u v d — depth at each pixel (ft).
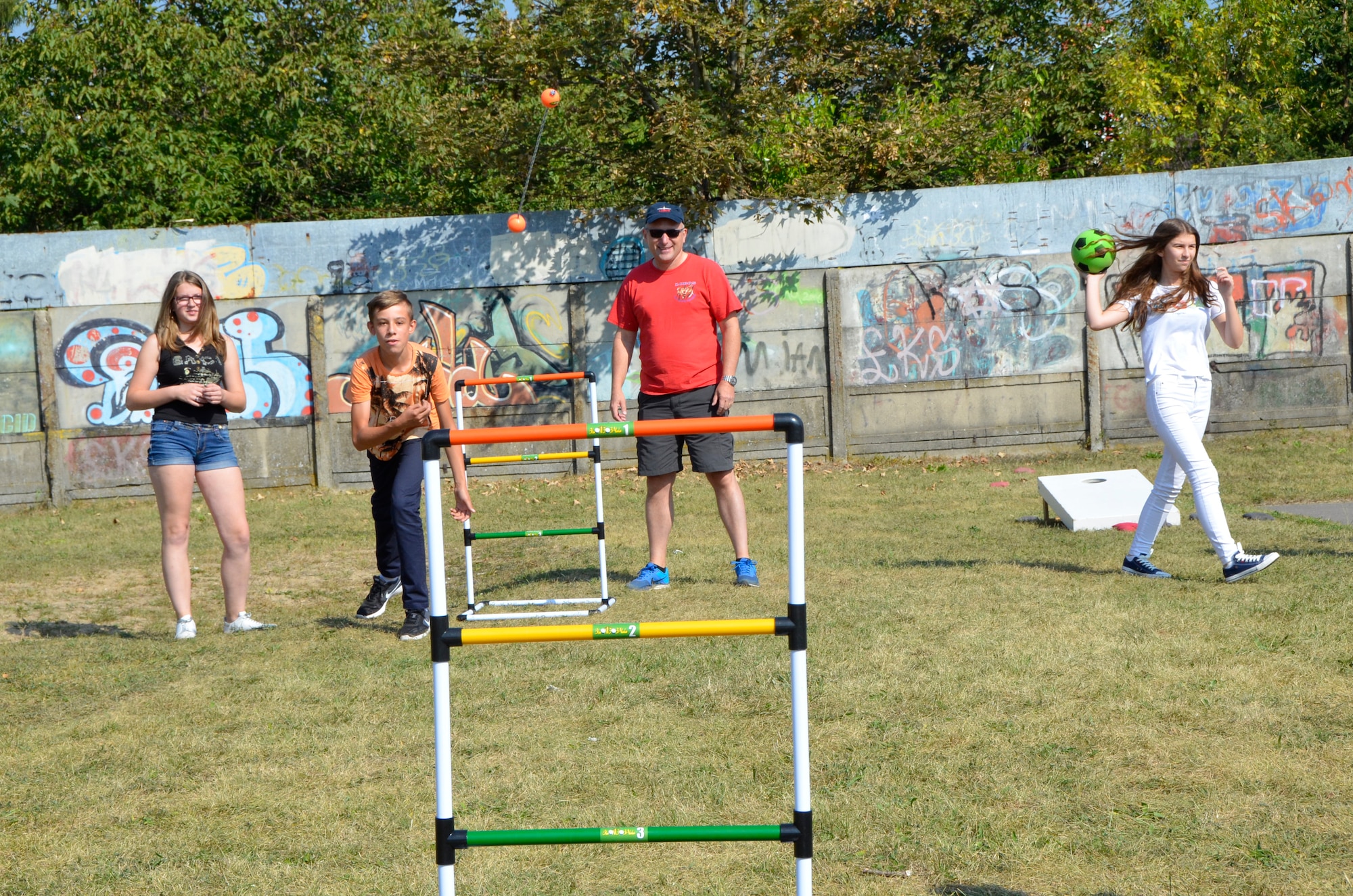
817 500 35.78
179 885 10.36
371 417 20.42
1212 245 43.73
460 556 29.09
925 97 50.96
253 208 59.72
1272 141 61.57
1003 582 21.62
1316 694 14.21
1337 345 44.01
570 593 23.18
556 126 46.29
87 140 54.54
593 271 43.57
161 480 20.22
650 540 23.09
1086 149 60.44
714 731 13.97
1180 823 10.87
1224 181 43.52
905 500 35.12
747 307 43.70
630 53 44.86
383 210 60.39
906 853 10.49
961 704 14.47
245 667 18.01
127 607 24.36
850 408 44.14
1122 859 10.23
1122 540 26.18
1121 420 44.34
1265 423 44.06
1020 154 53.62
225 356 20.67
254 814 12.00
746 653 17.25
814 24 43.52
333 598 24.59
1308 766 12.06
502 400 43.65
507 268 43.34
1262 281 43.73
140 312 41.68
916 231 43.70
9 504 41.14
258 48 60.29
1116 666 15.71
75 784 12.94
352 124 59.82
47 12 55.93
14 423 41.16
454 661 17.75
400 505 19.76
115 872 10.66
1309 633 16.80
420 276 43.01
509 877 10.36
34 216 55.83
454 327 43.37
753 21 43.24
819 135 43.91
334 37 60.18
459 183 59.98
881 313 43.88
